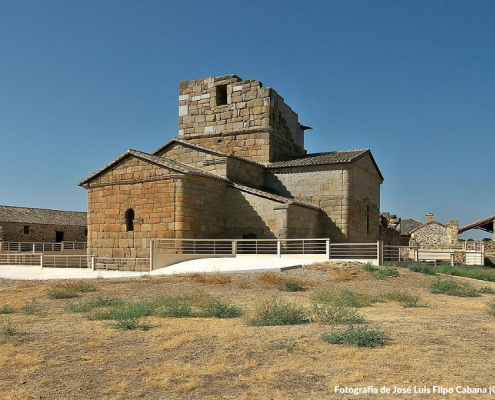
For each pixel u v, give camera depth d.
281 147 36.06
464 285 19.50
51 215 59.06
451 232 58.09
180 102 37.78
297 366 7.93
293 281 18.61
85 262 35.25
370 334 9.63
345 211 30.61
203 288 18.22
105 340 10.24
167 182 26.97
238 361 8.35
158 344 9.77
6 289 20.05
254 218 28.61
